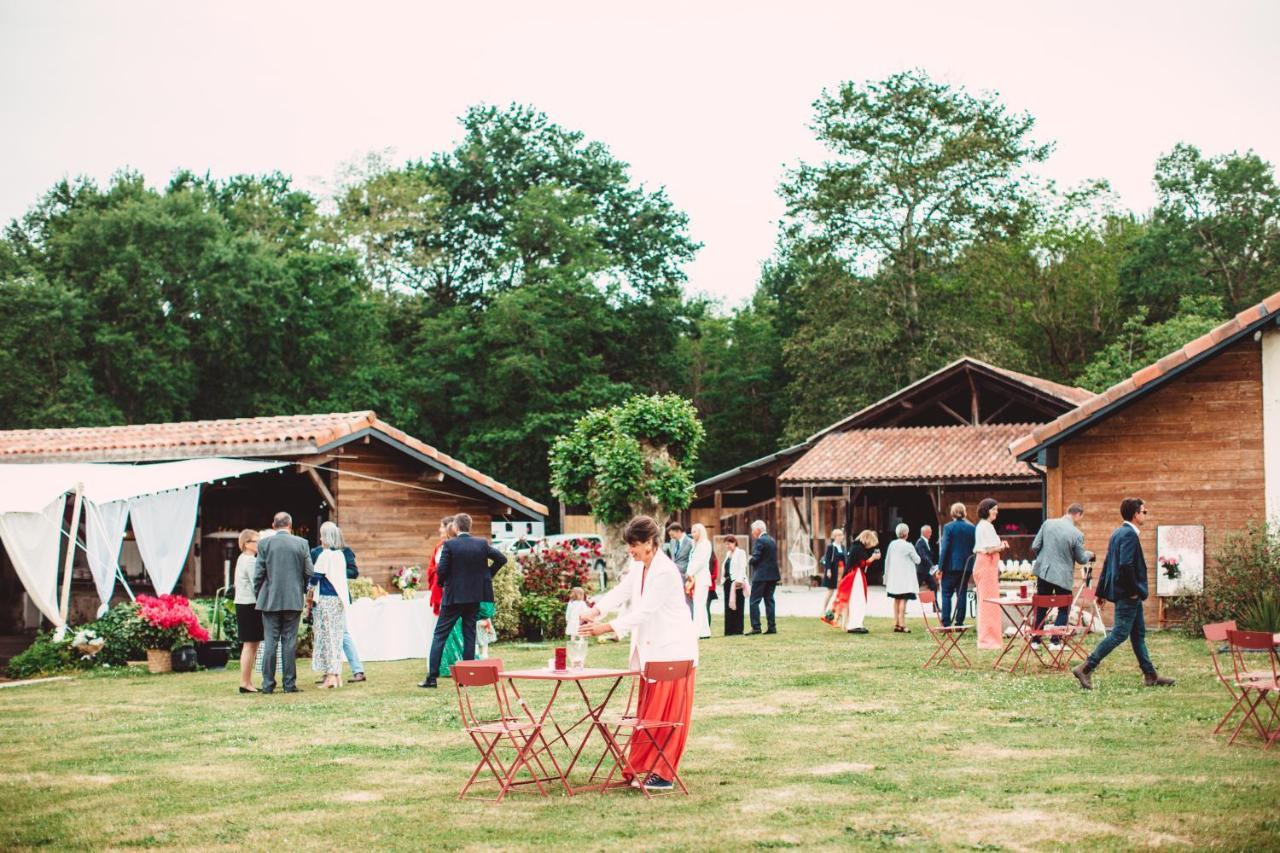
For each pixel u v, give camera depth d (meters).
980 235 50.56
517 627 19.28
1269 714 10.44
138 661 16.31
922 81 51.09
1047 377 58.84
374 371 48.59
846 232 50.88
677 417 31.47
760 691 12.53
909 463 34.53
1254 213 56.56
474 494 23.42
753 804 7.57
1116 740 9.49
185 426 24.48
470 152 58.41
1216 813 7.18
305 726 10.96
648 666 7.74
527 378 50.19
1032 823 7.02
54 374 43.56
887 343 49.81
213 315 46.03
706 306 67.75
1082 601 17.56
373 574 21.53
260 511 22.62
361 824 7.31
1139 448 18.81
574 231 54.19
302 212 58.34
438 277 58.47
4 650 19.44
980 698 11.75
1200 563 18.23
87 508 17.36
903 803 7.55
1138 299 56.81
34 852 6.93
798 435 50.62
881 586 36.31
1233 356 18.45
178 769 9.15
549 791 8.11
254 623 13.58
